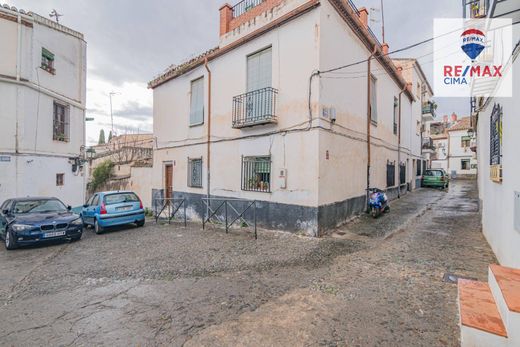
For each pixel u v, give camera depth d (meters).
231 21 9.95
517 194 3.53
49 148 11.98
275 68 7.92
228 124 9.55
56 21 13.45
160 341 2.79
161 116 13.50
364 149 9.62
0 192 10.16
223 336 2.86
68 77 13.14
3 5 10.31
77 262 5.58
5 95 10.34
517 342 2.19
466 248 5.65
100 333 2.96
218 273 4.73
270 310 3.38
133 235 8.07
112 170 19.56
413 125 17.91
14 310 3.54
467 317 2.52
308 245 6.19
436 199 13.34
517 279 2.78
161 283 4.34
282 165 7.68
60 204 8.43
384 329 2.91
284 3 7.69
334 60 7.58
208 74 10.37
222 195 9.80
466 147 30.45
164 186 13.38
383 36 13.08
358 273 4.53
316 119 6.87
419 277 4.27
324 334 2.85
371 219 8.76
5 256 6.27
